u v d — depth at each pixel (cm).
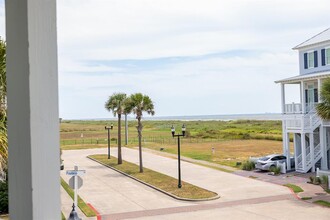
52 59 188
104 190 2327
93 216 1698
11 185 199
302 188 2239
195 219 1628
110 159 3931
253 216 1653
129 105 3019
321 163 2812
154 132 9494
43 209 183
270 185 2384
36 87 183
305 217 1608
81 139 7262
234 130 8338
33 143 181
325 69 2973
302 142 2809
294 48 3234
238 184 2445
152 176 2792
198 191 2200
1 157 1199
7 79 201
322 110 2011
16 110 193
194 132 8262
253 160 3172
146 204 1941
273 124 11062
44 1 187
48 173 185
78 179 1367
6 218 1357
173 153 4519
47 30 187
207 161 3725
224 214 1702
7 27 198
